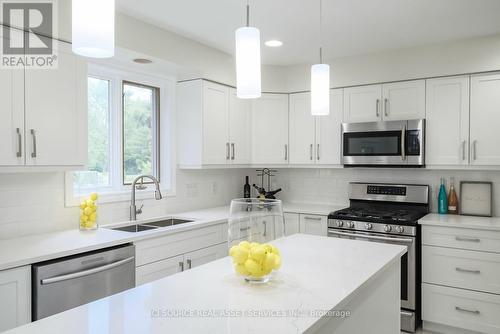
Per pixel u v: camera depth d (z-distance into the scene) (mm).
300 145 3943
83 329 1000
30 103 2117
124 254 2299
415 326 3078
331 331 1289
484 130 3053
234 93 3732
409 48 3355
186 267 2807
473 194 3336
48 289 1894
